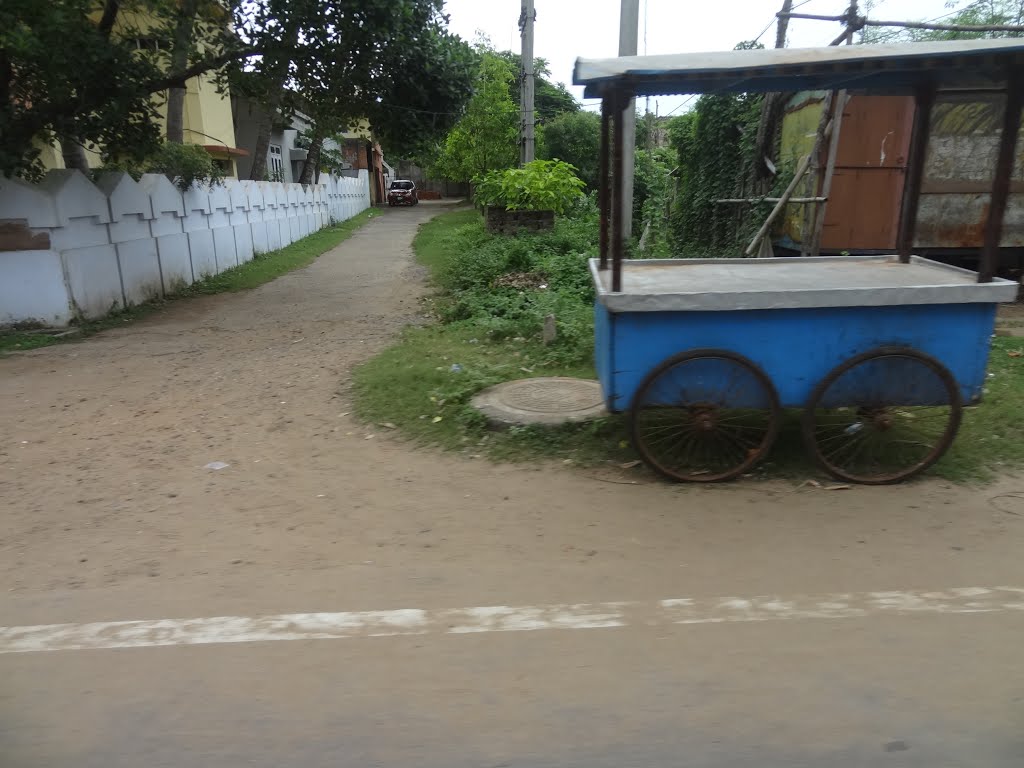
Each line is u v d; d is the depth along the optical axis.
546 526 4.20
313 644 3.13
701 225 13.98
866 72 4.17
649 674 2.92
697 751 2.53
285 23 10.18
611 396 4.63
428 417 5.90
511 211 16.92
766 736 2.59
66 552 3.97
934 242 9.95
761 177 11.19
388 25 10.41
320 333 9.42
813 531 4.07
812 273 5.64
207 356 8.33
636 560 3.80
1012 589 3.48
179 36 9.60
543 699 2.79
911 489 4.58
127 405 6.58
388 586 3.58
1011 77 4.20
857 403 4.58
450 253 16.64
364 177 40.59
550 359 7.28
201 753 2.55
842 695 2.79
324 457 5.29
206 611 3.39
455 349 7.93
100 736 2.63
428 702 2.78
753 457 4.70
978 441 5.16
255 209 18.27
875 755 2.51
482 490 4.69
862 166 9.64
